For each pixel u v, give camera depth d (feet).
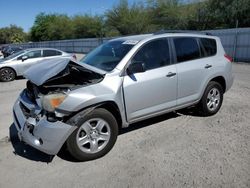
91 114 12.88
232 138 15.31
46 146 12.13
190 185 11.06
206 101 18.48
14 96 29.27
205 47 18.47
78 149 12.78
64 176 12.03
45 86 13.38
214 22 111.65
